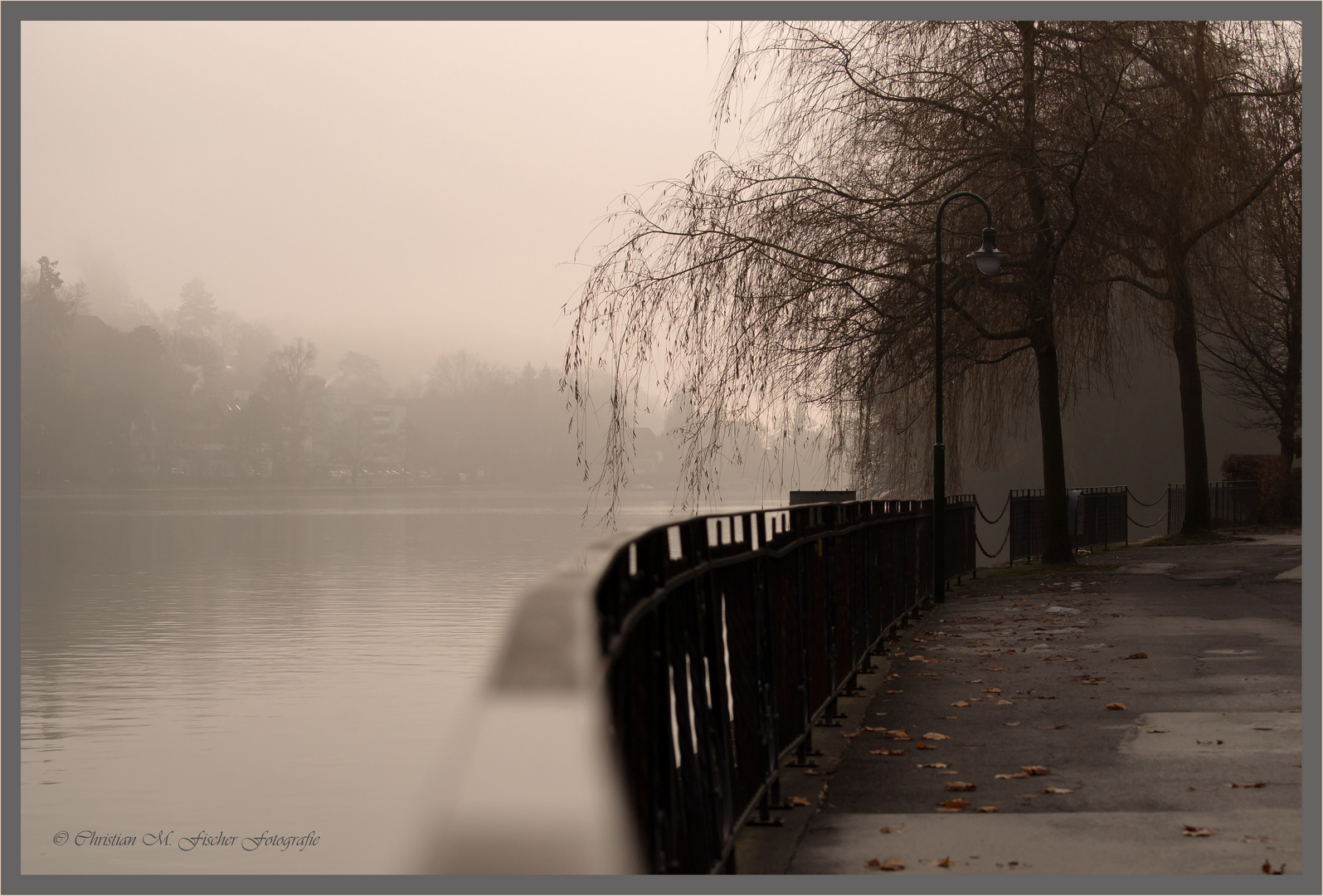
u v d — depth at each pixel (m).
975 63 20.97
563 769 1.38
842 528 9.30
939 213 18.84
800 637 7.28
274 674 27.89
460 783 1.35
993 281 20.92
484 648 30.94
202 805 16.28
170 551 75.25
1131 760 7.09
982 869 5.06
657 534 3.87
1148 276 23.34
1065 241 20.41
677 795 3.87
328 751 19.23
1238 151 21.69
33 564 65.69
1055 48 20.69
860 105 20.86
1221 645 11.84
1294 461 43.84
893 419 22.95
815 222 20.47
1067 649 12.05
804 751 7.28
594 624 2.00
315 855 13.56
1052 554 23.25
